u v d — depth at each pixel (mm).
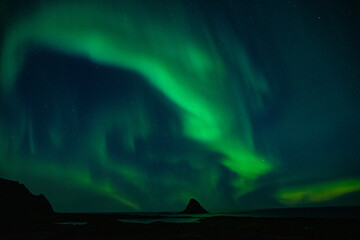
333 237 21750
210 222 38969
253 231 26766
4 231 26688
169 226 31578
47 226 31484
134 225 32312
